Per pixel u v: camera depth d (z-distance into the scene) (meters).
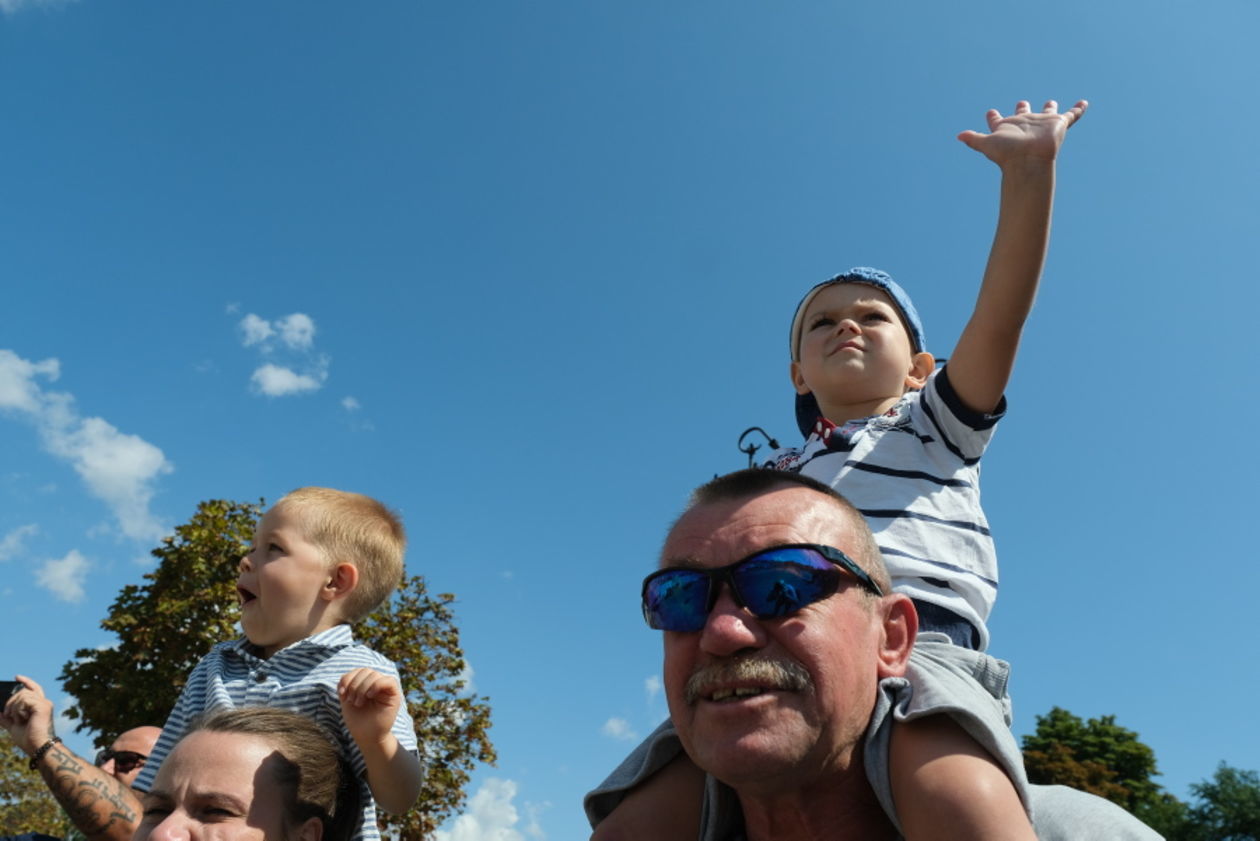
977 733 1.61
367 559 3.24
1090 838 1.77
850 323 2.94
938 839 1.49
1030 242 2.34
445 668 17.78
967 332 2.46
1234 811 43.97
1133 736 47.41
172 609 16.08
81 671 16.28
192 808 2.10
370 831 2.47
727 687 1.65
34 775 26.80
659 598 1.80
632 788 1.96
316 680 2.70
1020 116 2.50
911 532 2.39
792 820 1.76
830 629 1.68
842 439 2.66
